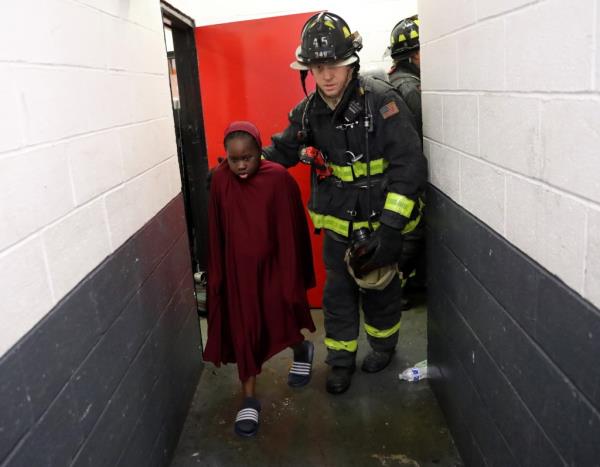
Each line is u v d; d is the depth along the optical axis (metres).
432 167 2.05
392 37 2.77
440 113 1.86
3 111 0.99
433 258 2.17
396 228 2.03
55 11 1.24
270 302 2.26
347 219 2.25
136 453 1.67
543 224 1.07
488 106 1.35
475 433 1.72
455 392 1.95
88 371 1.31
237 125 2.11
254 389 2.35
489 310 1.46
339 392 2.42
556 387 1.06
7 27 1.02
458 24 1.57
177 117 3.31
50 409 1.11
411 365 2.63
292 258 2.26
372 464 1.97
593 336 0.89
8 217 0.99
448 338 2.00
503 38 1.22
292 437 2.16
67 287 1.22
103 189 1.48
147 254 1.86
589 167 0.87
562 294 0.99
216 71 3.06
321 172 2.30
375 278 2.19
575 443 0.99
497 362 1.43
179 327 2.28
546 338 1.09
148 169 1.93
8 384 0.95
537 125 1.06
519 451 1.31
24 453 0.99
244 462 2.03
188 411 2.36
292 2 3.08
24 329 1.02
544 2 1.00
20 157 1.04
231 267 2.21
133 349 1.67
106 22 1.59
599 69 0.82
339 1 3.06
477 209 1.51
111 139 1.56
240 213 2.19
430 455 1.99
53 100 1.20
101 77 1.51
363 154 2.14
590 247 0.89
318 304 3.36
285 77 3.01
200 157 3.33
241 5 3.09
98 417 1.37
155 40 2.13
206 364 2.74
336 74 1.99
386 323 2.52
